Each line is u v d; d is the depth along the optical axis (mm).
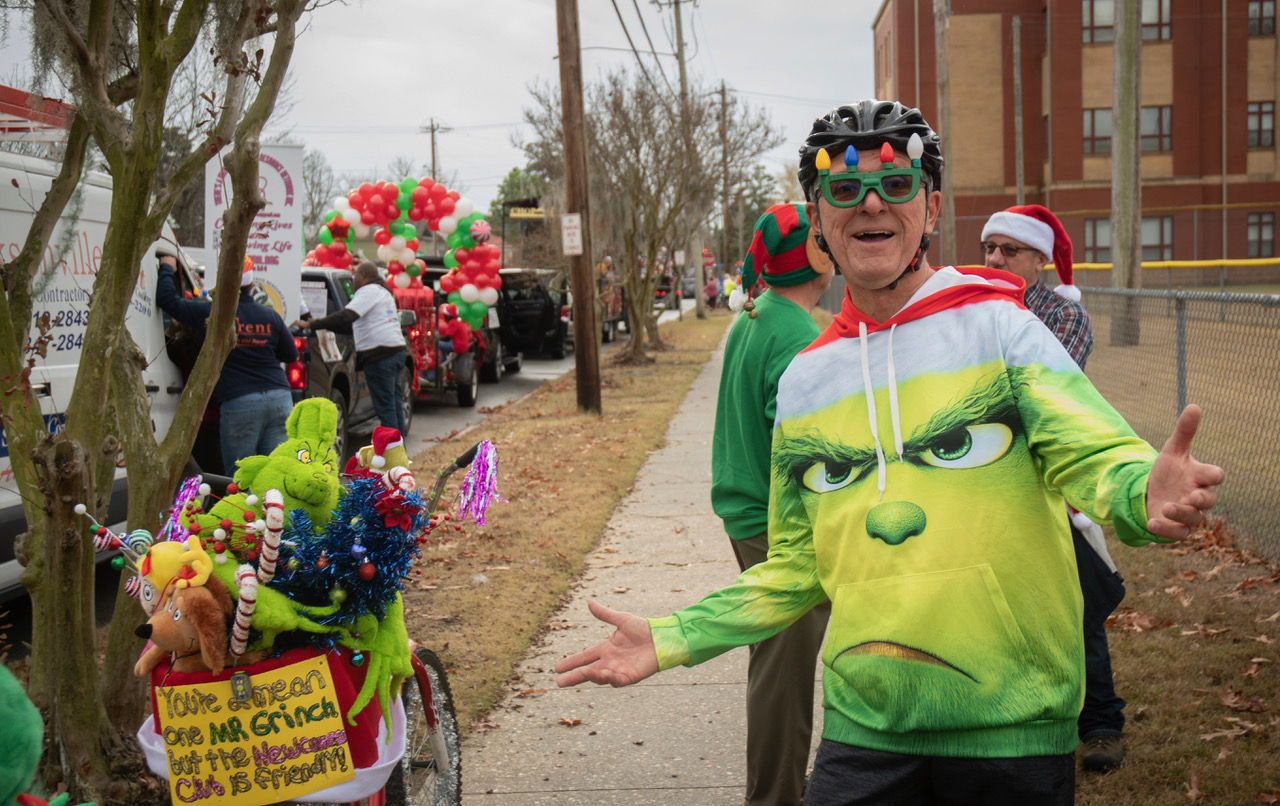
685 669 4961
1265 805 3408
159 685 2758
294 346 7426
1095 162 40406
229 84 3688
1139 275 16500
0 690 1450
